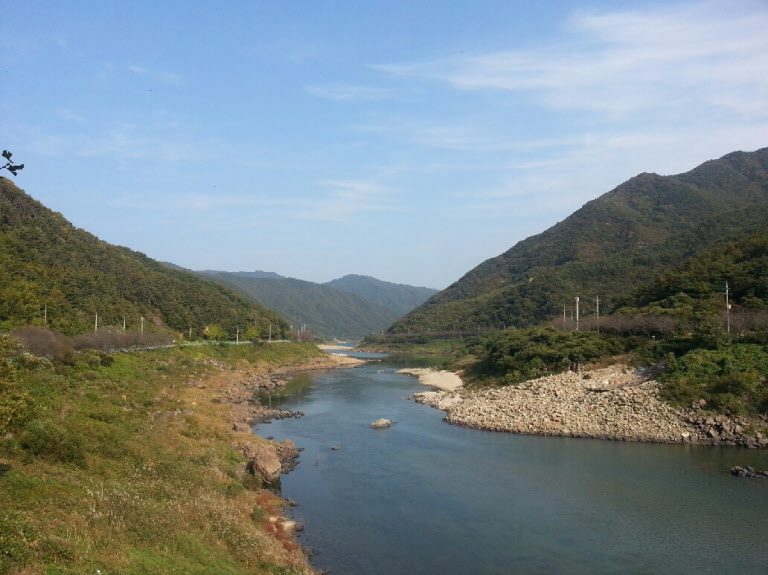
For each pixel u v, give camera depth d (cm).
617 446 4997
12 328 6481
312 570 2725
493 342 10794
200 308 14038
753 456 4584
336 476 4316
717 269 8931
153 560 2061
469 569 2777
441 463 4628
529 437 5472
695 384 5612
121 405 4794
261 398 8400
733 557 2869
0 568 1600
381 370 13438
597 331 8712
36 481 2508
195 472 3462
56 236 11762
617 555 2909
